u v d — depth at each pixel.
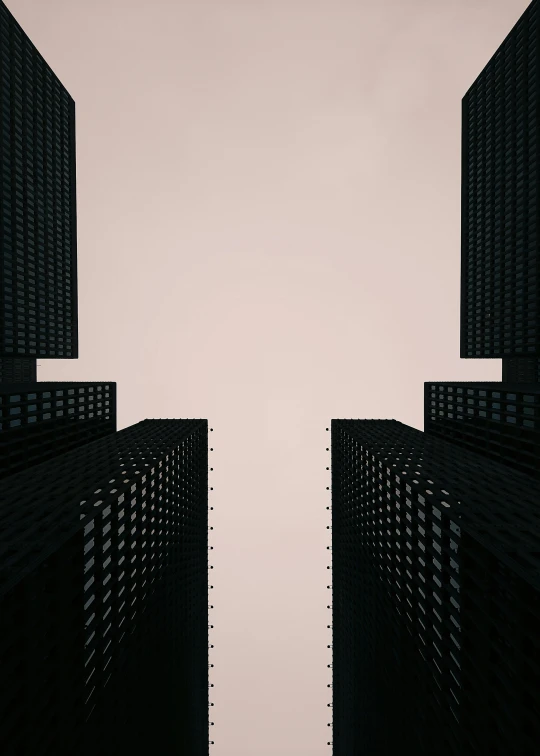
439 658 50.03
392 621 65.81
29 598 36.50
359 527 90.12
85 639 45.12
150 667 64.88
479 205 109.81
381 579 72.25
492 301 103.81
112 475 60.72
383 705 69.94
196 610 107.62
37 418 82.38
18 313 97.50
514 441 79.75
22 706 35.66
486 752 40.50
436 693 50.31
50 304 111.38
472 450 93.12
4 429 72.06
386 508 70.94
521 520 45.31
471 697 42.88
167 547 75.88
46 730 39.41
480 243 108.94
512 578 37.84
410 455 76.19
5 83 93.00
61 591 40.81
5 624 34.78
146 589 63.62
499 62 101.06
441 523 49.38
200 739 110.31
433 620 51.34
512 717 36.94
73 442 95.56
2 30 92.38
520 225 93.31
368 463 82.81
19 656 35.31
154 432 103.44
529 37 90.38
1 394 71.62
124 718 54.22
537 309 88.44
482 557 41.94
